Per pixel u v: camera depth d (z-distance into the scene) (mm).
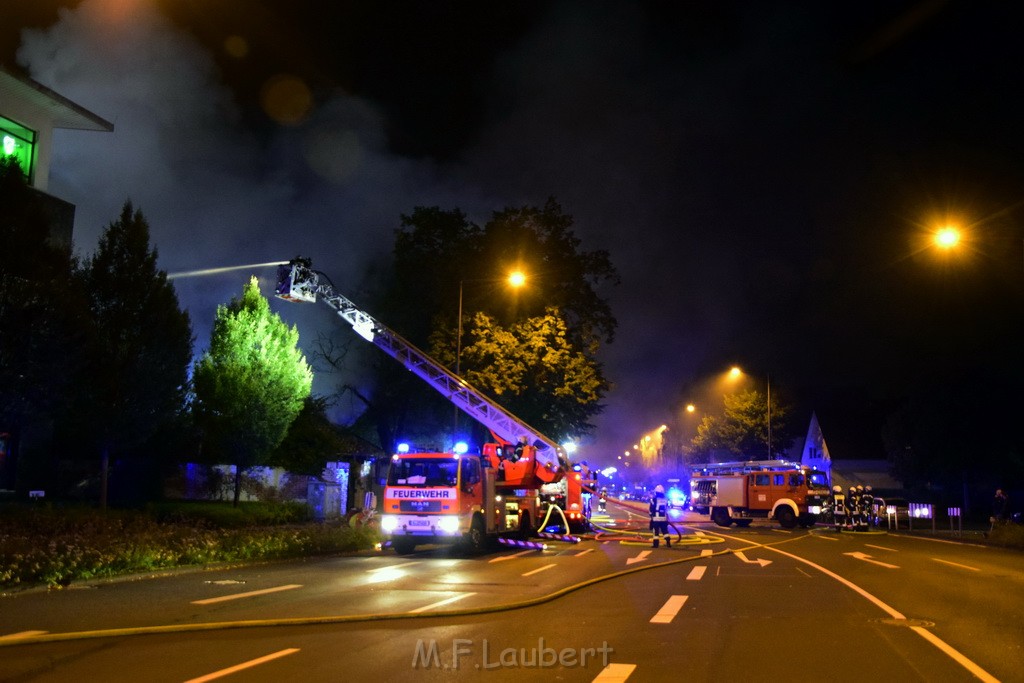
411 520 21609
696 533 32281
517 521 25172
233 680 7641
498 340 38594
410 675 7848
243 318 27312
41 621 10711
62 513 19844
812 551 23281
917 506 36969
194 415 27297
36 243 19109
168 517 23438
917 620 10969
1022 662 8398
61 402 19641
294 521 28828
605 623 10727
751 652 8875
